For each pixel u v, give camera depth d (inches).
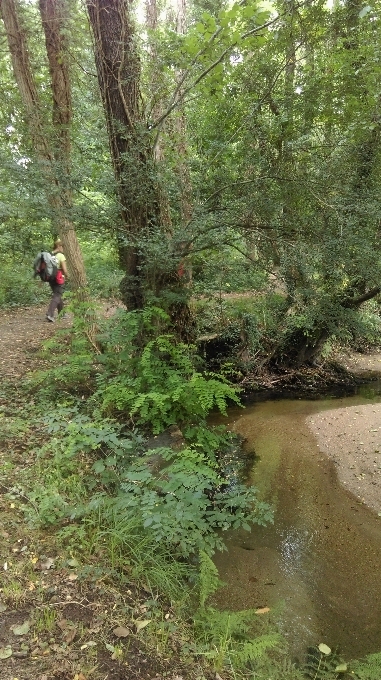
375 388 370.0
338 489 208.7
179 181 220.8
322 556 160.2
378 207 180.9
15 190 202.4
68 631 95.3
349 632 127.1
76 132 242.7
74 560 116.9
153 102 219.1
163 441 193.2
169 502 124.5
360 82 193.3
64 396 220.7
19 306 459.8
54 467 158.9
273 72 210.2
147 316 209.5
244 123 216.2
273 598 136.6
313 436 268.2
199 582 124.5
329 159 198.2
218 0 231.6
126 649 94.8
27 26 259.4
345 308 275.6
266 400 337.4
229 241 215.0
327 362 403.9
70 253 269.7
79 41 249.8
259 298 307.0
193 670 95.0
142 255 212.8
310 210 201.9
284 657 114.1
